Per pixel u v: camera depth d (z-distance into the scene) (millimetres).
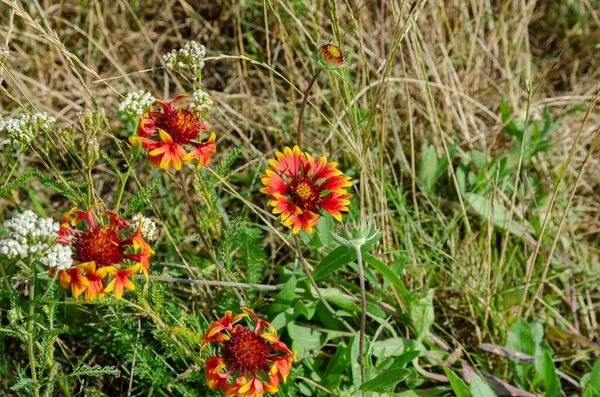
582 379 1031
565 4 1381
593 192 1222
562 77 1341
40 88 1246
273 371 880
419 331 1030
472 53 1295
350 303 1019
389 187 1159
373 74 1247
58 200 1160
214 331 886
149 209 1152
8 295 888
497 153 1251
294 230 907
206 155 896
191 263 1080
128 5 1281
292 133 1218
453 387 974
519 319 1036
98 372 896
